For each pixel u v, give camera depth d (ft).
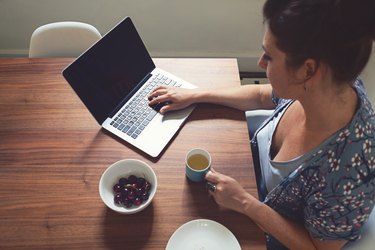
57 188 2.59
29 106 3.10
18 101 3.14
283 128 2.80
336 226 2.23
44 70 3.41
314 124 2.27
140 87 3.25
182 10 5.37
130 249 2.29
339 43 1.64
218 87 3.31
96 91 2.90
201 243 2.29
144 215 2.44
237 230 2.39
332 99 2.01
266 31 1.88
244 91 3.16
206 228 2.34
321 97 2.01
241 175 2.68
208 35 5.77
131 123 2.97
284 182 2.47
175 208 2.48
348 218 2.16
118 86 3.08
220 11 5.38
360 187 2.05
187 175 2.61
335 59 1.72
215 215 2.46
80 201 2.52
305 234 2.50
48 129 2.94
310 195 2.31
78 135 2.90
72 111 3.07
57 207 2.49
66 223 2.41
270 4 1.77
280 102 3.00
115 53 3.06
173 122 3.00
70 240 2.33
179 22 5.55
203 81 3.37
